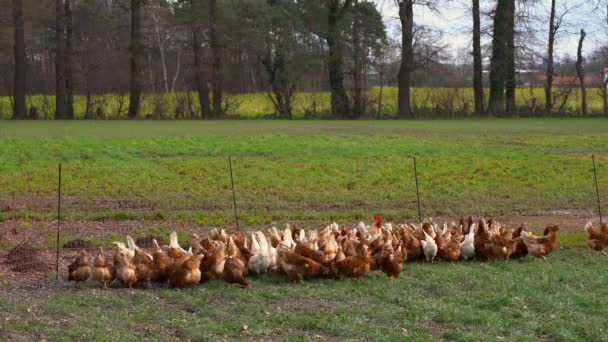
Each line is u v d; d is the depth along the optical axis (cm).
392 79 7462
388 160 3247
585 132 4394
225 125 5256
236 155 3375
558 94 6875
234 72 7631
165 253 1345
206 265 1338
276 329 1080
